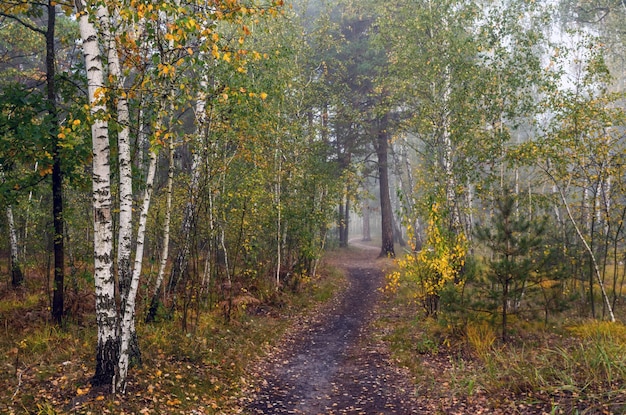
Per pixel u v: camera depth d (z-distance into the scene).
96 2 6.57
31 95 10.27
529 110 15.69
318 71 23.06
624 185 12.68
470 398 7.45
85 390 6.71
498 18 16.14
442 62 15.96
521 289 10.12
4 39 15.17
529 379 7.54
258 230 15.51
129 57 7.35
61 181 10.91
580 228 15.40
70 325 9.91
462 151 15.43
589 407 6.26
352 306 17.25
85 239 13.05
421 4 17.78
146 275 13.77
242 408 7.51
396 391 8.43
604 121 12.90
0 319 9.79
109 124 7.49
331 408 7.74
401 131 19.00
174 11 6.27
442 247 11.76
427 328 11.92
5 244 13.96
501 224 10.34
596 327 10.66
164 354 8.85
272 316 14.55
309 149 18.59
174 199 13.08
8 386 6.71
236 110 10.27
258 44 16.03
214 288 14.72
